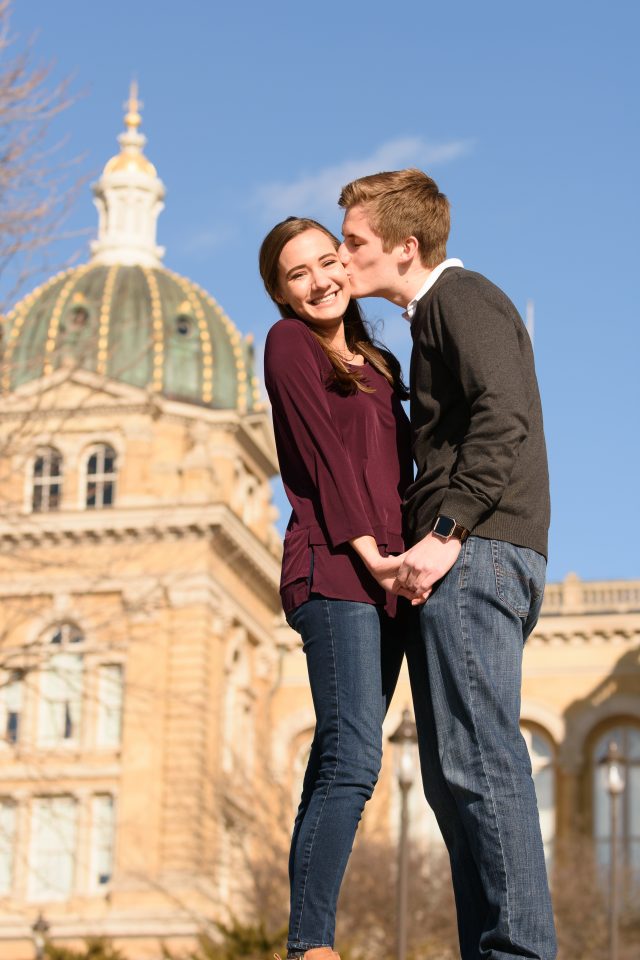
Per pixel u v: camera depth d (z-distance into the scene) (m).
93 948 41.44
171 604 63.06
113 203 75.06
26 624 62.44
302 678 71.50
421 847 60.16
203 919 58.94
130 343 67.50
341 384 6.80
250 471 70.50
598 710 70.50
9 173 23.12
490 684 6.25
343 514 6.46
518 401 6.28
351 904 53.19
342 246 6.98
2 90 22.67
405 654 6.80
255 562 66.75
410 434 6.91
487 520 6.32
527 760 6.32
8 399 29.86
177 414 66.75
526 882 6.21
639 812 69.31
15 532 61.75
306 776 6.76
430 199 6.88
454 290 6.50
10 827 61.62
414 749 41.81
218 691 63.97
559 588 72.75
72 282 69.25
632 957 57.22
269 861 57.31
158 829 61.03
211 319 70.88
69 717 62.09
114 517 62.88
